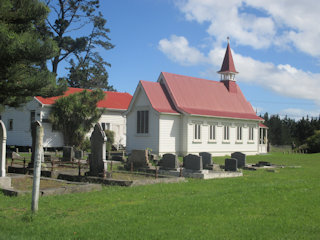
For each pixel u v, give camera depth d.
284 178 19.25
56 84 20.98
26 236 7.67
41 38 18.66
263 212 9.79
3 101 22.66
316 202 11.17
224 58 47.62
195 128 37.41
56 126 37.34
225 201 11.21
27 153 34.00
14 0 18.88
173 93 37.91
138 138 36.72
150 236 7.59
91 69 61.25
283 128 86.12
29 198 11.49
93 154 17.55
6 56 16.94
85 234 7.75
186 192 13.38
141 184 15.23
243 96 48.16
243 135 44.22
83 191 13.28
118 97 48.09
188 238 7.46
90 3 54.56
